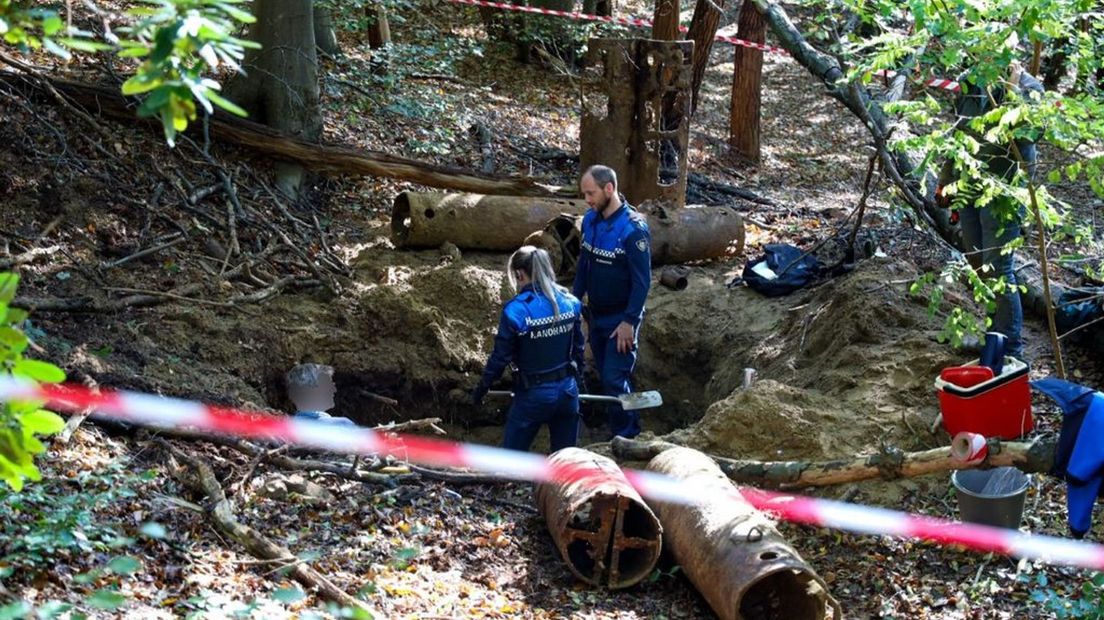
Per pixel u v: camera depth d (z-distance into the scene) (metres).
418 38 15.35
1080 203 12.02
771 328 8.94
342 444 6.65
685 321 9.41
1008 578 5.46
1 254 7.62
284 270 8.98
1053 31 5.55
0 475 2.75
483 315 9.06
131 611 4.43
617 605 5.50
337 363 8.34
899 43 6.07
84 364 6.62
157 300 7.86
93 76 9.96
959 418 5.45
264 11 10.30
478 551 5.90
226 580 4.92
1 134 8.62
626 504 5.51
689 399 9.21
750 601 5.36
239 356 7.77
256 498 5.91
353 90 12.59
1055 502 6.09
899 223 11.08
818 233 11.22
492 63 16.64
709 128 16.53
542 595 5.52
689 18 16.34
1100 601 4.92
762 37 14.68
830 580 5.66
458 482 6.66
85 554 4.76
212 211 9.25
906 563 5.71
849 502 6.27
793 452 6.69
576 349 6.96
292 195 10.05
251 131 9.98
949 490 6.23
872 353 7.49
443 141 12.34
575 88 15.68
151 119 9.55
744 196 12.84
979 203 5.84
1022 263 8.55
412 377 8.57
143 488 5.62
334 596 4.91
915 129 9.72
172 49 2.50
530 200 9.91
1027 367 5.41
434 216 9.51
